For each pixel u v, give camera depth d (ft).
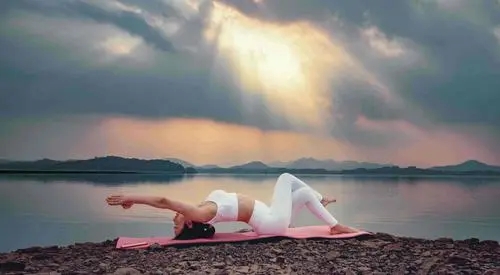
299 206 19.13
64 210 37.14
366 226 30.81
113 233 28.04
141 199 17.02
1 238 26.55
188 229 17.75
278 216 18.35
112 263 14.66
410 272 13.70
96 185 54.34
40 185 55.31
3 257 15.42
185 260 15.02
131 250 16.46
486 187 56.59
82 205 39.81
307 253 15.89
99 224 31.24
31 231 28.68
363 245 17.15
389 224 31.86
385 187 56.85
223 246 16.84
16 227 29.89
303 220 33.40
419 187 57.11
